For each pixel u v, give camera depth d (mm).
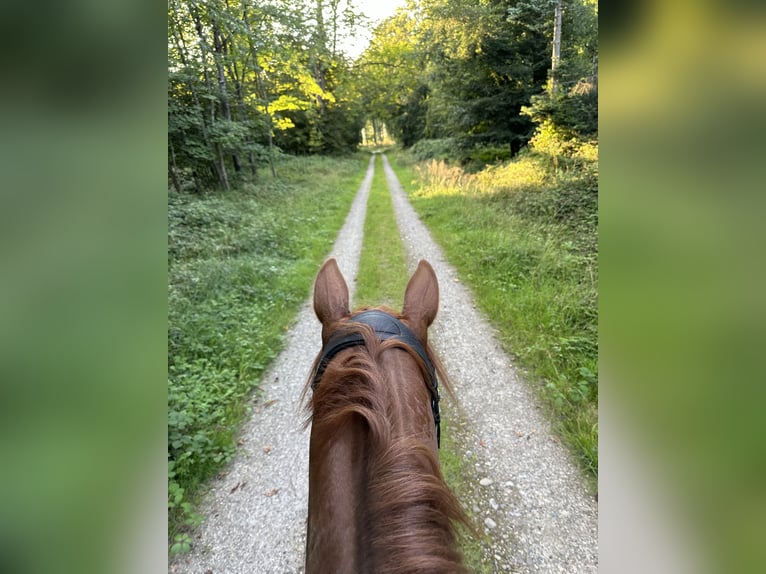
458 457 2818
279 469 2793
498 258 6117
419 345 1396
